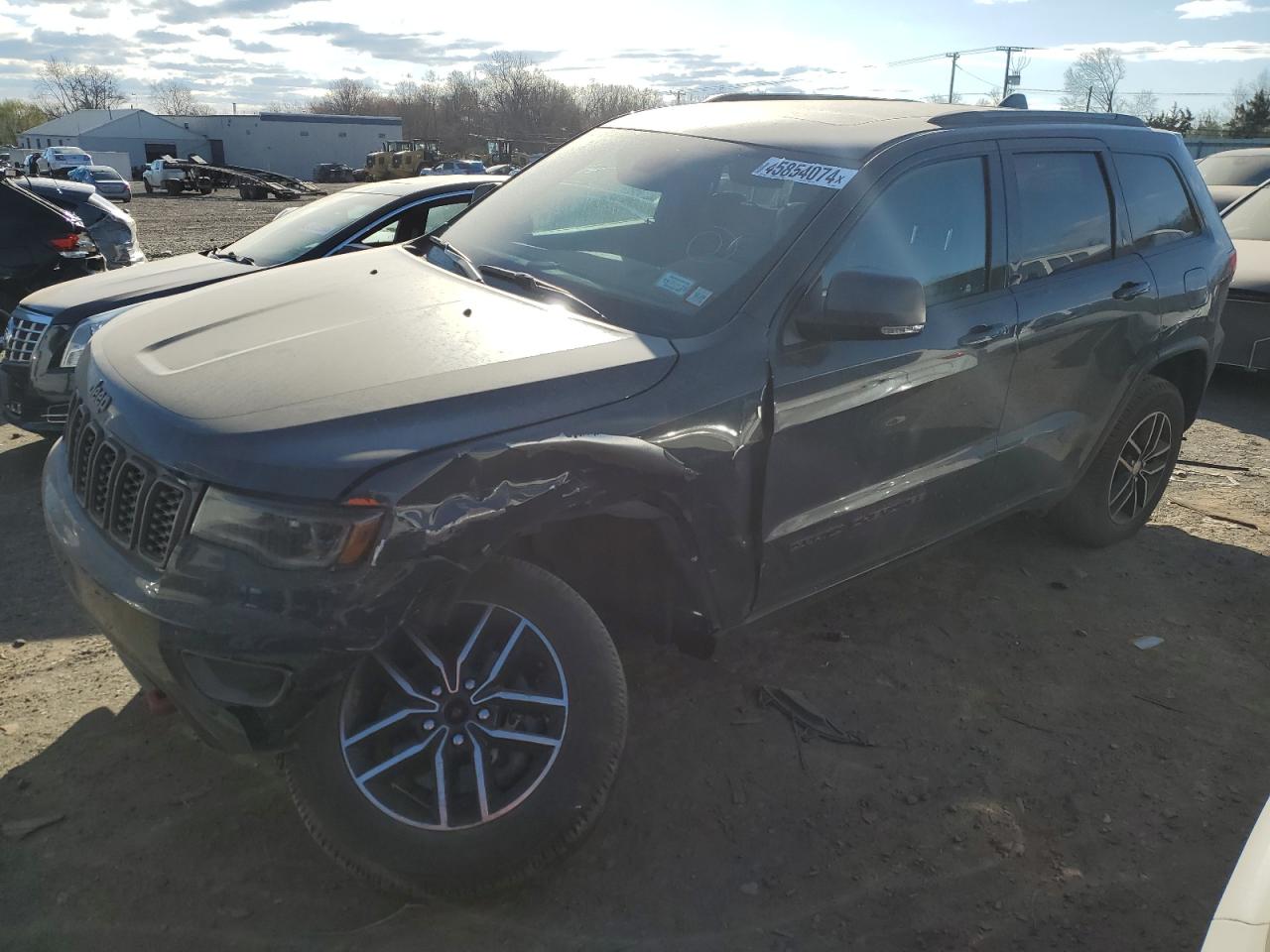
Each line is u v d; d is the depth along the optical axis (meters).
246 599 2.05
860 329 2.66
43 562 4.20
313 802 2.22
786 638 3.64
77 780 2.77
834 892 2.47
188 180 42.88
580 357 2.47
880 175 3.02
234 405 2.21
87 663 3.38
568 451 2.26
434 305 2.79
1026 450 3.64
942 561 4.36
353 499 2.04
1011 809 2.79
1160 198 4.25
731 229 2.96
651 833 2.64
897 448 3.08
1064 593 4.09
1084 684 3.44
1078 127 3.88
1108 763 3.01
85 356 2.81
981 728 3.15
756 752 2.98
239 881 2.44
